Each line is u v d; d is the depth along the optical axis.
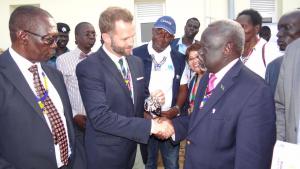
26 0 6.23
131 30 1.74
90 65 1.79
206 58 1.49
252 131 1.35
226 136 1.43
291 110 1.65
